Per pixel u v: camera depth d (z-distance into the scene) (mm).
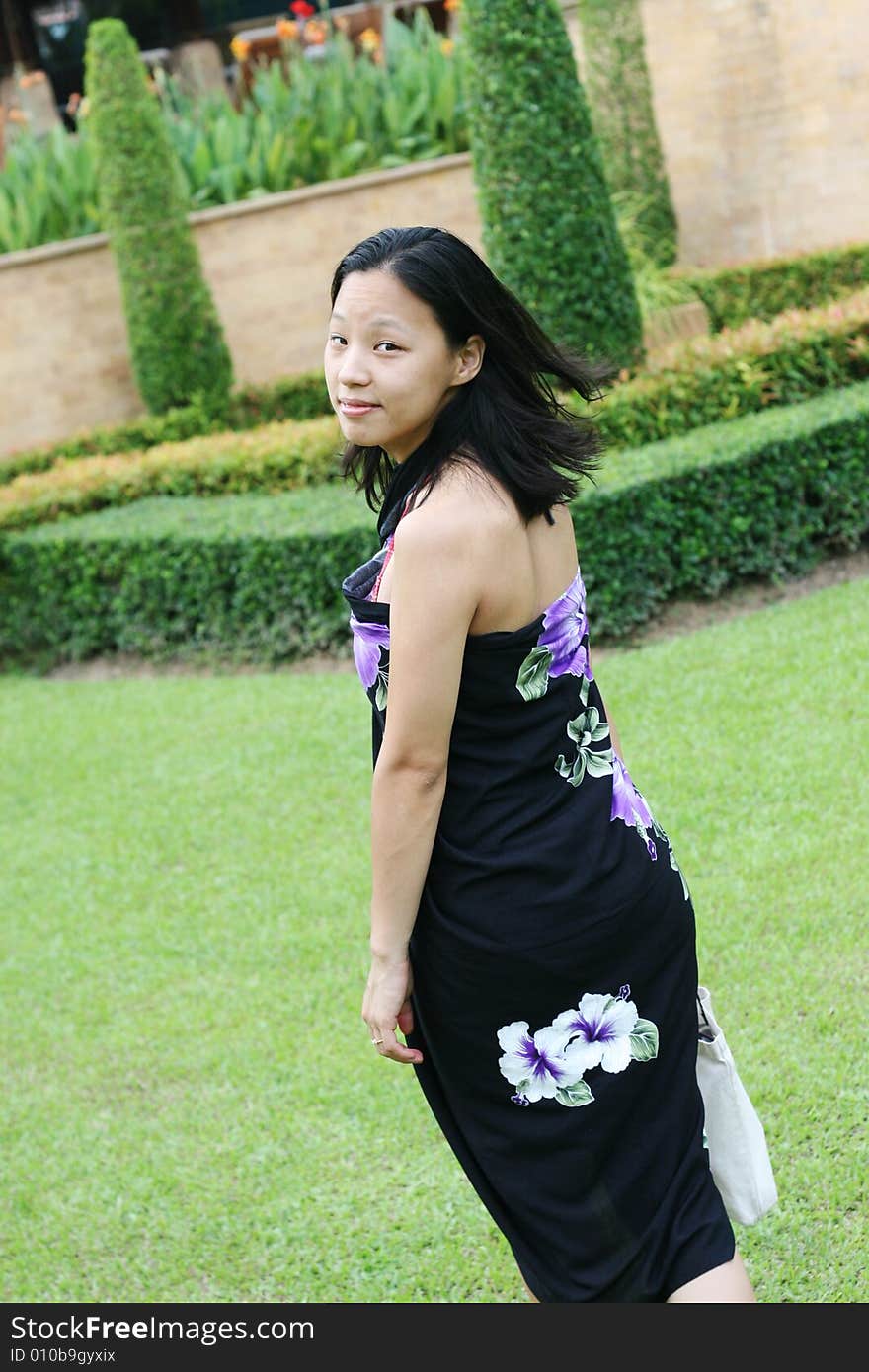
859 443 5730
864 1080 2689
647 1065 1744
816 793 3844
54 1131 3049
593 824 1715
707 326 8273
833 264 9477
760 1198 1854
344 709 5441
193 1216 2695
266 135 10883
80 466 8352
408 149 10914
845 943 3143
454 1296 2377
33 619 7188
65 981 3711
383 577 1717
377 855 1684
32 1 15023
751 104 10305
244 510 6855
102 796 5000
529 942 1684
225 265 10445
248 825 4504
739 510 5609
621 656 5277
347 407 1652
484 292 1656
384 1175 2727
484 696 1664
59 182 10859
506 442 1666
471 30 6598
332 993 3420
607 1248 1753
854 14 9492
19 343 10383
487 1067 1751
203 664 6594
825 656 4762
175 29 15070
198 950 3752
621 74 10242
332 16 14031
